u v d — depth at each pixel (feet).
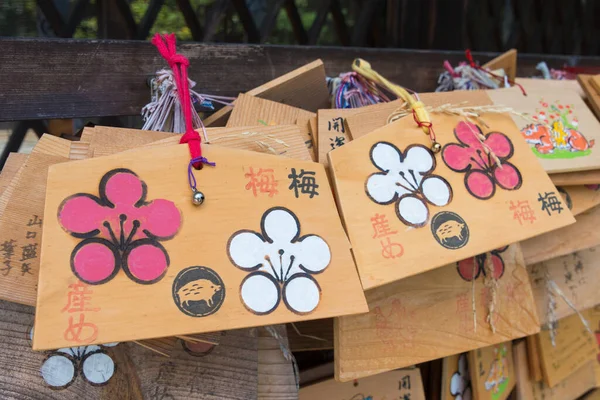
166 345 2.60
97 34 4.26
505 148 3.13
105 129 2.64
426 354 3.13
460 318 3.28
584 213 4.12
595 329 5.24
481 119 3.18
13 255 2.39
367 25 5.33
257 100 3.23
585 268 4.60
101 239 2.16
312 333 3.60
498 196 2.95
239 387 2.67
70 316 2.04
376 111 3.18
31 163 2.49
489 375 4.30
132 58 3.60
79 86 3.44
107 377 2.62
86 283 2.10
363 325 2.99
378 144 2.84
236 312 2.25
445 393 4.14
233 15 4.84
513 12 6.20
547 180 3.10
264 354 2.81
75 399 2.57
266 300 2.31
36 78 3.30
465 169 2.96
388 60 4.73
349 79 3.76
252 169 2.47
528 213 2.96
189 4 4.38
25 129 4.16
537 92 3.82
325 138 3.10
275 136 2.71
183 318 2.17
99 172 2.23
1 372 2.51
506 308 3.43
